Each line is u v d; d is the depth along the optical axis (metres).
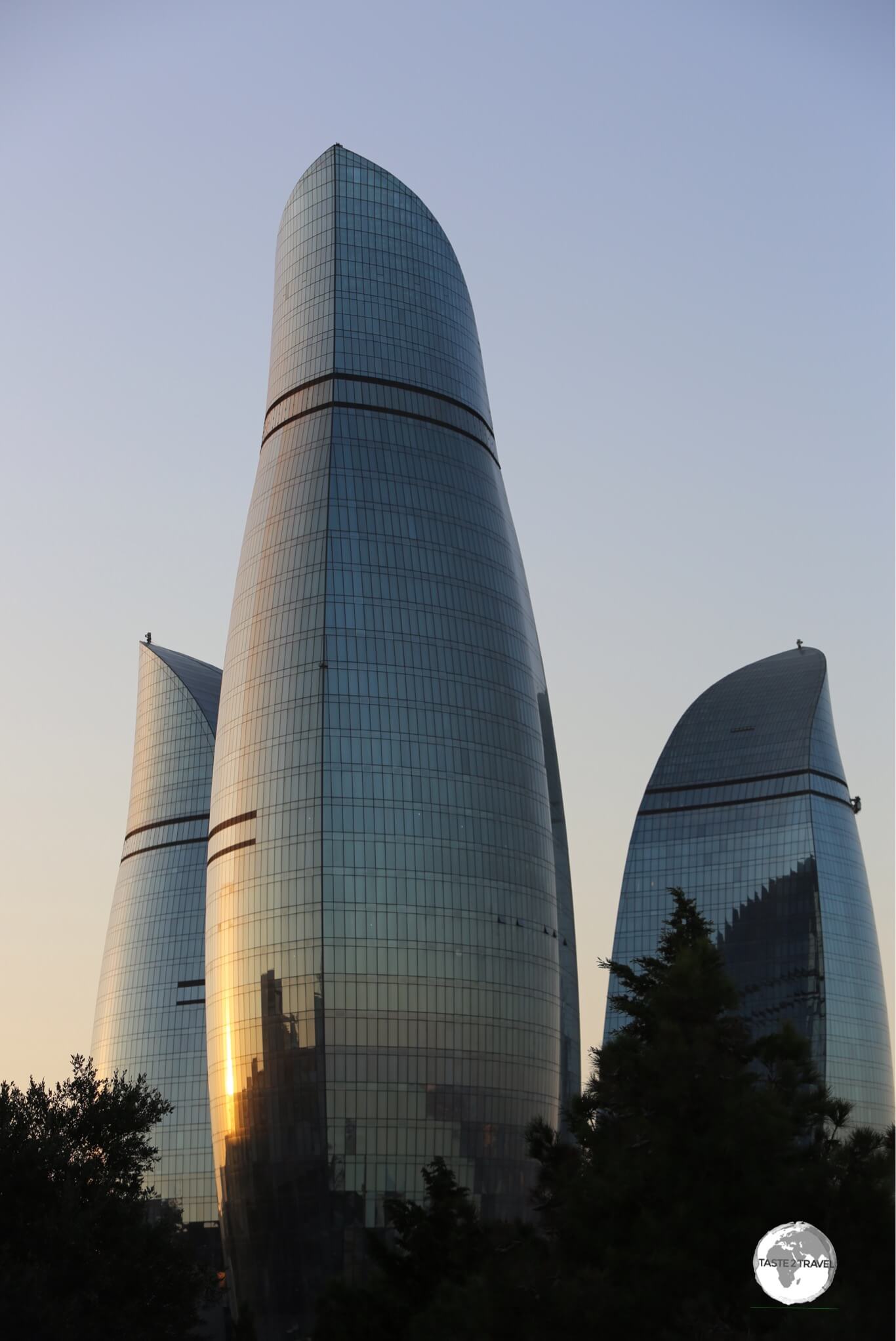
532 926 154.62
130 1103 98.62
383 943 144.88
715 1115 54.03
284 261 172.50
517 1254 57.62
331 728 148.50
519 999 151.12
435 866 148.62
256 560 158.62
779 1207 51.28
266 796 149.62
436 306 170.38
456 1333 53.50
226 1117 147.62
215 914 153.25
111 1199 90.69
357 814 147.00
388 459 159.50
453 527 160.38
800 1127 55.12
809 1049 58.88
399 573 155.25
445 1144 142.88
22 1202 88.56
